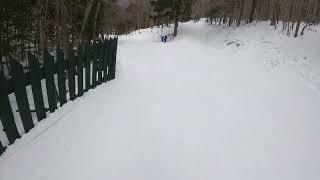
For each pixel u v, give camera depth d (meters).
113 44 9.23
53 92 6.16
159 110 7.54
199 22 30.55
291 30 19.03
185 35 26.22
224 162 5.45
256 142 6.36
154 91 9.05
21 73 5.05
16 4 10.72
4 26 11.22
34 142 5.15
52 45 10.91
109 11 14.41
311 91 10.44
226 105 8.51
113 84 9.01
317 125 7.55
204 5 39.75
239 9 25.59
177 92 9.27
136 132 6.18
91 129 5.96
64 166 4.72
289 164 5.62
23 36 11.84
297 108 8.69
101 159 5.06
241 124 7.22
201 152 5.71
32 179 4.30
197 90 9.74
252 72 13.11
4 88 4.66
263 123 7.41
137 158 5.25
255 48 17.59
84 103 7.04
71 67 6.73
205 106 8.24
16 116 6.03
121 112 7.02
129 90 8.75
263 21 23.20
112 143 5.61
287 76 12.49
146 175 4.82
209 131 6.65
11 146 4.90
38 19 10.21
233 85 10.77
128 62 12.89
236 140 6.35
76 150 5.19
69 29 10.68
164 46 20.36
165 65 13.27
